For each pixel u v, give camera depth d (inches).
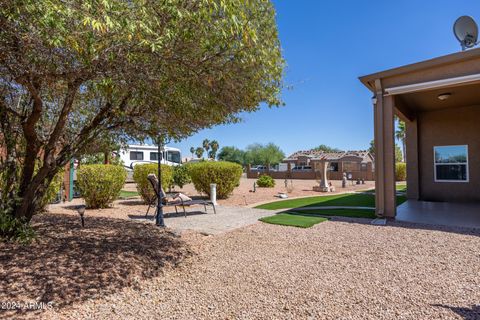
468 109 368.5
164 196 301.0
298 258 163.3
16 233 161.3
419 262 152.9
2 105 149.9
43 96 157.5
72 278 126.6
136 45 104.6
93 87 127.6
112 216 296.7
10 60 104.5
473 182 364.8
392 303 109.8
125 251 164.2
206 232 227.1
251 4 133.5
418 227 231.0
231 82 149.9
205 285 129.3
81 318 100.4
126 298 116.3
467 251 168.9
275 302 112.5
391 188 264.2
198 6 105.0
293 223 254.1
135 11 95.2
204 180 454.0
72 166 425.7
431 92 293.3
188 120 177.9
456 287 122.4
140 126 183.6
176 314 104.3
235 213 324.5
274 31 158.1
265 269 147.3
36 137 167.6
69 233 189.6
